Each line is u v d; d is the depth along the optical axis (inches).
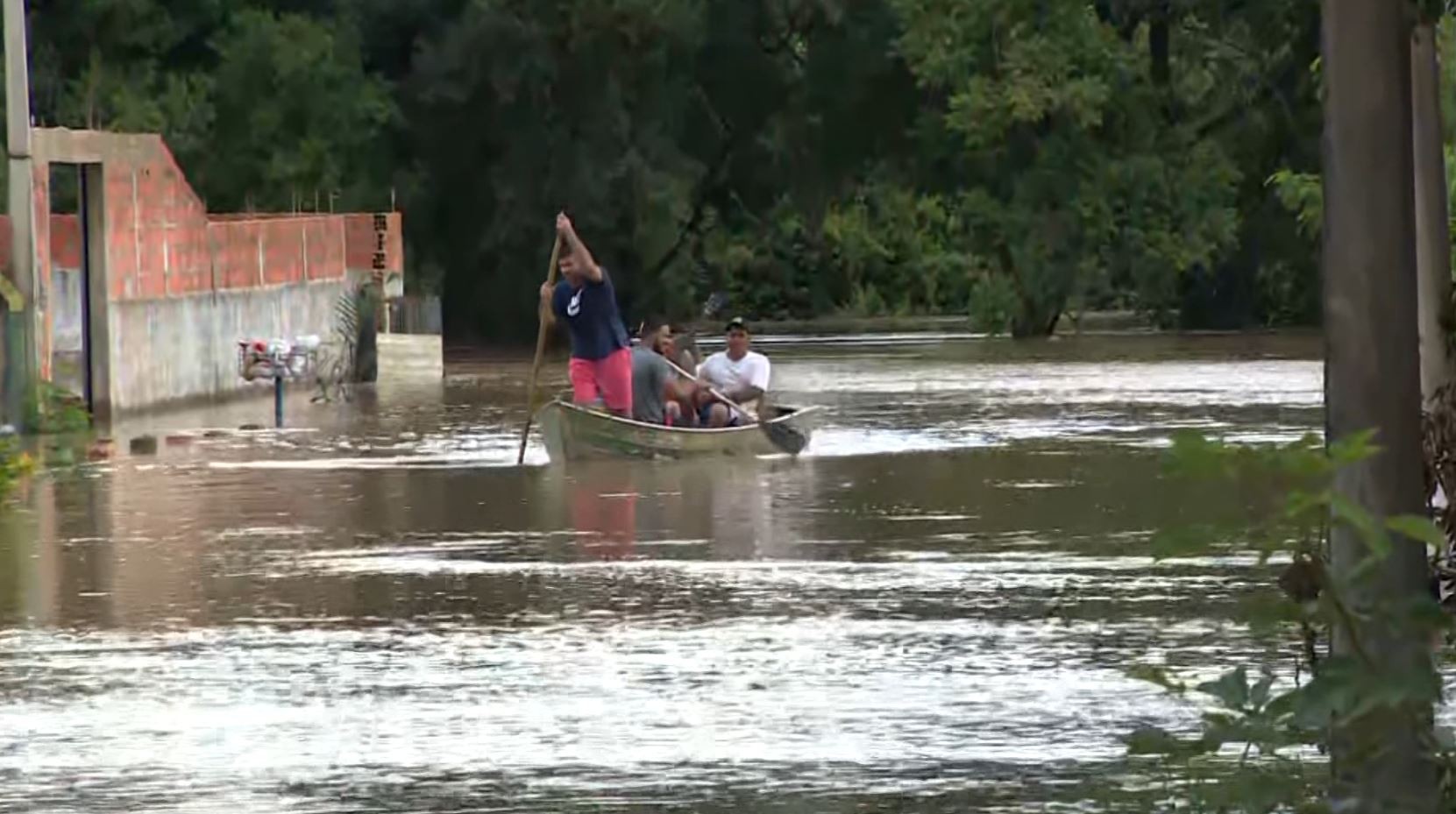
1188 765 960.3
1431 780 835.4
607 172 6919.3
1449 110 2497.5
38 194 3833.7
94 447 3535.9
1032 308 6958.7
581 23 6870.1
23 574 2164.1
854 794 1262.3
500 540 2390.5
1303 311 7485.2
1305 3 2234.3
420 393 4896.7
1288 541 848.3
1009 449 3363.7
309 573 2149.4
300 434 3816.4
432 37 6983.3
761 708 1493.6
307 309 4970.5
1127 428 3715.6
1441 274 1768.0
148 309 4207.7
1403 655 827.4
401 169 6973.4
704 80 7308.1
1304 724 836.0
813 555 2242.9
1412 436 877.2
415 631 1812.3
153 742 1413.6
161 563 2239.2
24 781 1314.0
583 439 3225.9
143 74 6702.8
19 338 3710.6
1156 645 1700.3
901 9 6515.8
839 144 7445.9
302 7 7047.2
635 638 1765.5
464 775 1320.1
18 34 3668.8
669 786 1286.9
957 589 2000.5
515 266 7027.6
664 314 7298.2
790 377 5167.3
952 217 7785.4
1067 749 1357.0
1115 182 6717.5
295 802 1259.2
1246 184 7052.2
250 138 6648.6
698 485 2933.1
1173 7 6107.3
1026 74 6402.6
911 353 6220.5
